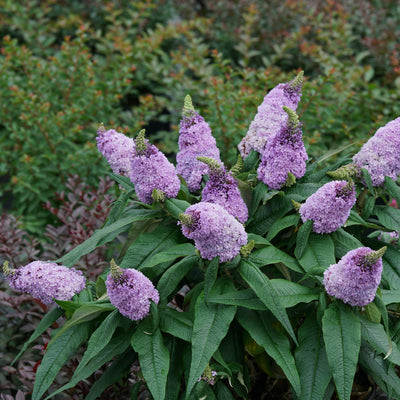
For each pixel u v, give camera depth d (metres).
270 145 1.05
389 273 1.04
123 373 1.02
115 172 1.13
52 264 1.05
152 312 0.97
